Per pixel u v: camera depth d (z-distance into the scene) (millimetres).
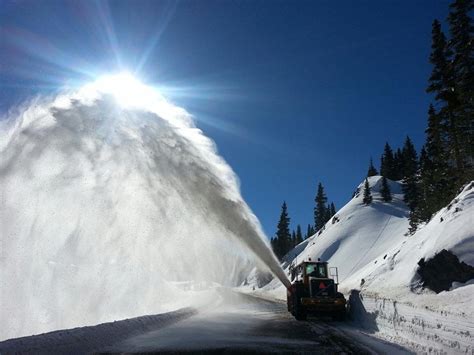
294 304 16469
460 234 16625
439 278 15992
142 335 10523
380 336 10969
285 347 9172
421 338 8992
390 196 77500
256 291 65500
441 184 39625
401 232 58094
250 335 11109
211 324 13562
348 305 15789
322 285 16016
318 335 11281
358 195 84625
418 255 20484
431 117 37844
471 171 31500
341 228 69000
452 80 32938
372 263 37969
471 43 30469
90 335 8602
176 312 14945
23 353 6551
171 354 8148
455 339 7621
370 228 65062
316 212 106750
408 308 9984
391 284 20531
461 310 10102
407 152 93062
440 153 37844
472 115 32094
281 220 92000
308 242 84438
